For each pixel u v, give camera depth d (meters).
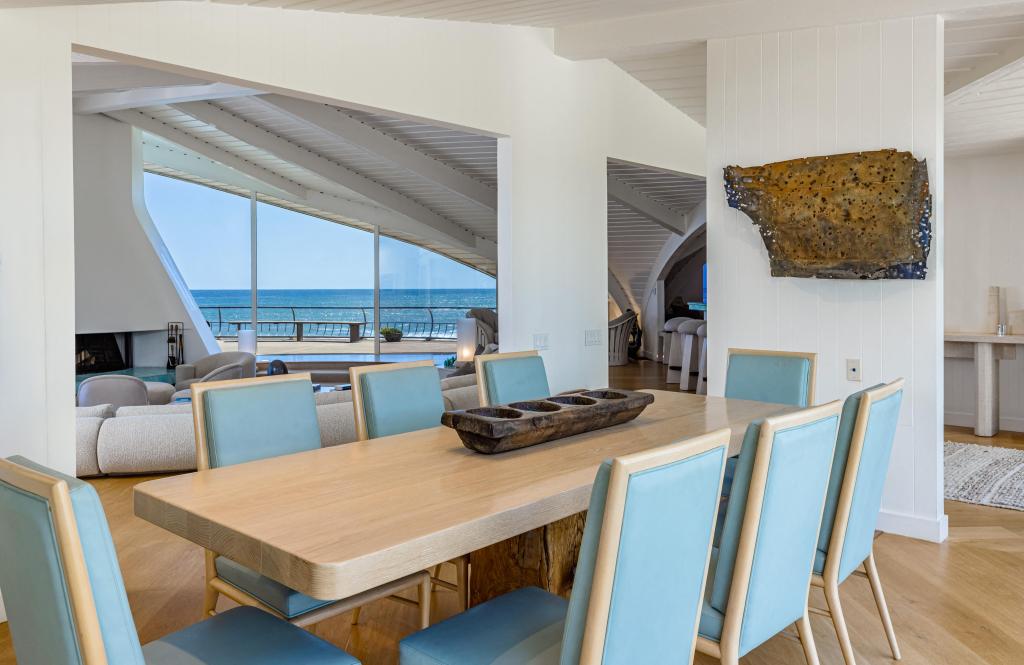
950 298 7.57
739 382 4.09
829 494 2.49
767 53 4.46
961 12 3.95
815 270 4.27
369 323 12.67
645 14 4.88
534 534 2.60
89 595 1.33
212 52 3.81
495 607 2.15
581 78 6.18
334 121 8.02
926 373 4.12
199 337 10.80
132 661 1.40
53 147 3.25
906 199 4.00
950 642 2.97
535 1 4.14
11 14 3.10
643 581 1.63
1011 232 7.25
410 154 8.78
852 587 3.53
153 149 11.52
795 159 4.34
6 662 2.80
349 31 4.48
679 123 7.31
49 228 3.25
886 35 4.13
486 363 3.79
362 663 2.83
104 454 5.44
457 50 5.16
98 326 10.10
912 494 4.21
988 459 6.05
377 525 1.86
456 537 1.85
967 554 3.95
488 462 2.52
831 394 4.36
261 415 2.80
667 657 1.78
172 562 3.89
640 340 14.97
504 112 5.54
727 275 4.64
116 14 3.43
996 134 6.33
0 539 1.51
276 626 2.04
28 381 3.21
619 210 11.22
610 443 2.79
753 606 2.05
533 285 5.82
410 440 2.90
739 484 2.01
